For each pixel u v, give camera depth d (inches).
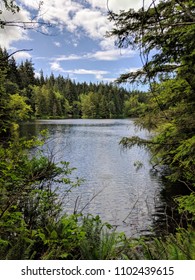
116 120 3250.5
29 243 134.7
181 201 251.9
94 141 1293.1
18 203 158.6
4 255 115.0
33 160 176.1
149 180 593.3
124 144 277.9
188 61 210.2
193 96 248.8
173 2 180.2
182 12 179.8
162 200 445.1
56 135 1389.0
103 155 929.5
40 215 163.8
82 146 1133.1
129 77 222.4
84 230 148.1
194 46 194.1
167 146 273.0
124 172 679.1
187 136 254.2
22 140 182.4
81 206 420.5
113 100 3646.7
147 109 297.6
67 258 141.5
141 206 421.1
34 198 170.4
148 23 181.2
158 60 206.5
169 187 521.3
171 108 271.0
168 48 198.5
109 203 442.3
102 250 136.3
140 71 219.0
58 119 3292.3
